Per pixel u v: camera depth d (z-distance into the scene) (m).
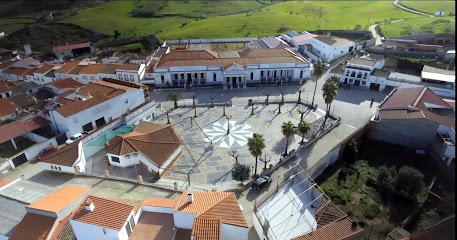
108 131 64.88
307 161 58.12
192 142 65.31
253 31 162.88
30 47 155.12
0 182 46.94
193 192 40.16
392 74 89.12
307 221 44.97
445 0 174.25
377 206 48.84
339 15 187.50
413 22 137.75
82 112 64.12
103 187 50.09
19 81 91.81
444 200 49.53
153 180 53.81
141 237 35.22
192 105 81.56
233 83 93.12
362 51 110.38
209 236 32.00
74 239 35.91
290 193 50.09
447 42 107.88
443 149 57.28
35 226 36.72
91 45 142.50
